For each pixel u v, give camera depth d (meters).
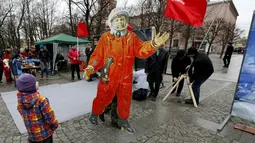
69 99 4.80
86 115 3.74
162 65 4.68
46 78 7.73
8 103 4.35
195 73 4.38
